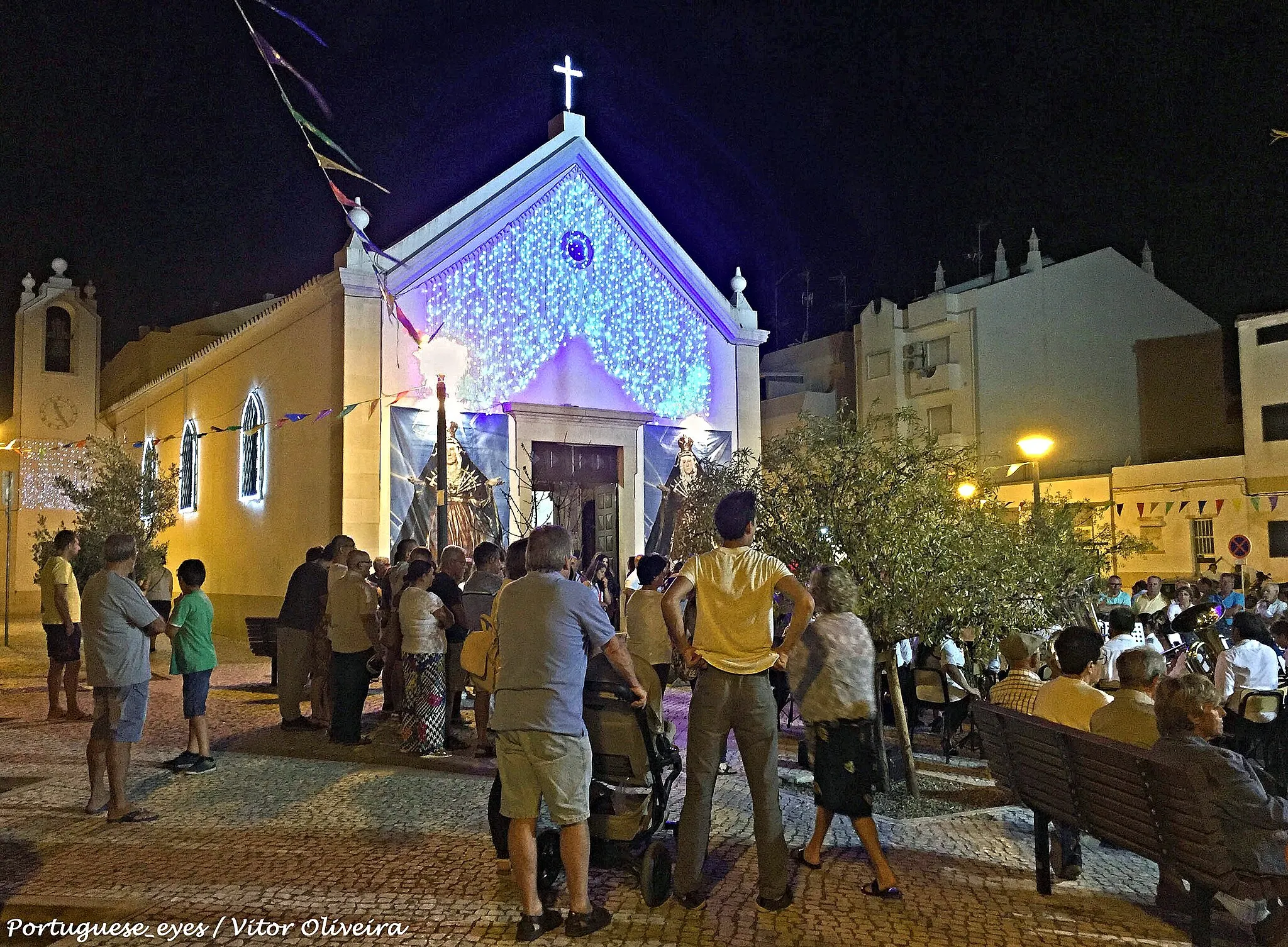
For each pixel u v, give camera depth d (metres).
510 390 17.59
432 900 5.23
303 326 17.55
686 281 19.94
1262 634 7.98
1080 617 10.26
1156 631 12.02
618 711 5.43
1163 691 4.97
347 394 15.80
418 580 9.21
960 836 6.50
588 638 5.02
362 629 9.50
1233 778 4.64
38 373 32.44
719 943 4.73
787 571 5.18
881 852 5.36
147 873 5.65
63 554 10.99
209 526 21.92
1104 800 4.91
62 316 33.31
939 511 7.44
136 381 30.58
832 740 5.48
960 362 33.75
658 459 19.22
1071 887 5.55
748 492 5.39
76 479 32.03
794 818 6.94
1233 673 7.94
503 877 5.59
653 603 8.21
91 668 6.83
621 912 5.11
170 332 30.78
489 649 8.69
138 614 6.90
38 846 6.15
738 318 20.64
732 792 7.64
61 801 7.27
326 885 5.46
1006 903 5.30
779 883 5.11
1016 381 33.06
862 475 7.43
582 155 18.62
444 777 8.06
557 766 4.75
